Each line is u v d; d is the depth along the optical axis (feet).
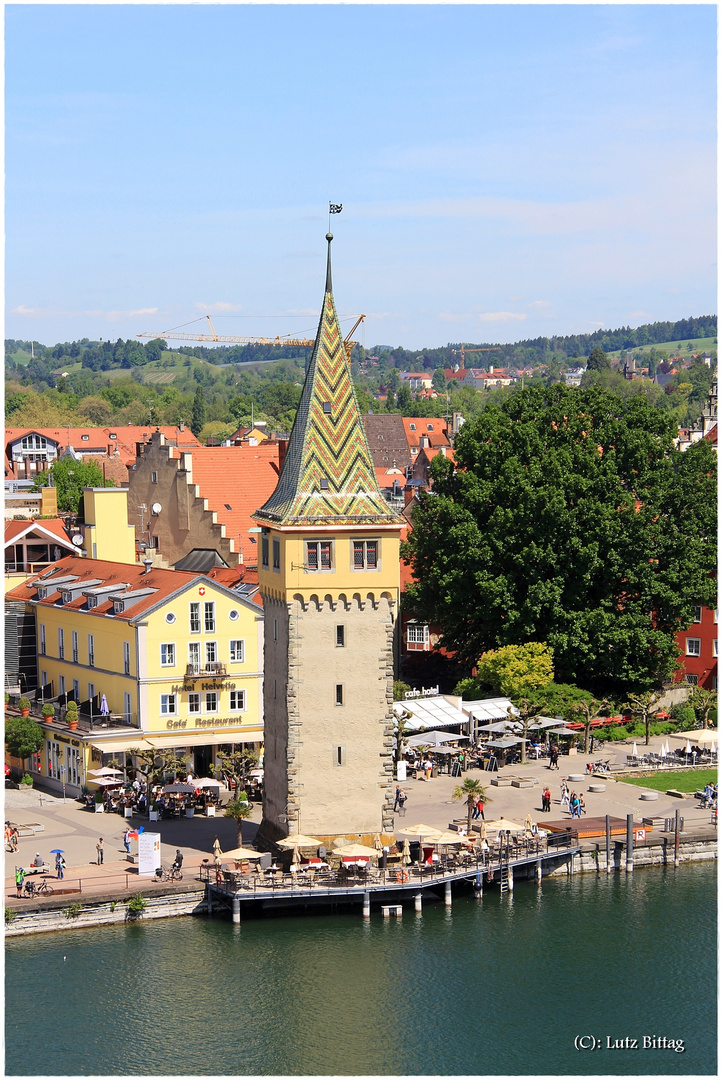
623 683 460.14
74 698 399.65
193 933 291.17
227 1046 245.45
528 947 287.07
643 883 327.67
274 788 320.09
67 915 289.53
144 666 368.07
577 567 439.22
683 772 401.70
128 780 366.22
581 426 464.24
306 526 307.37
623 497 443.32
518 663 425.69
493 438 461.37
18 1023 252.01
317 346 322.55
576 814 353.72
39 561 452.35
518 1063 241.14
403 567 520.83
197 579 372.58
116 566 414.82
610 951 285.43
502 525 444.14
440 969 276.41
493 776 393.29
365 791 313.73
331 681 311.68
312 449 315.78
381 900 307.99
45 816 353.10
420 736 404.98
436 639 507.30
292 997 262.47
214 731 376.48
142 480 520.83
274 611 318.65
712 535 458.50
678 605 444.14
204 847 326.44
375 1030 251.60
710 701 454.40
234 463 521.65
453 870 311.68
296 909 305.73
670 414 470.39
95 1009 256.52
